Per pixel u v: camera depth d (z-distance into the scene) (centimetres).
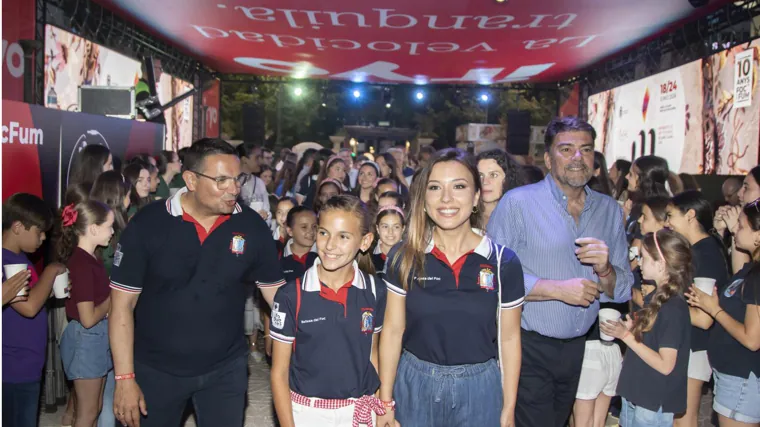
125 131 807
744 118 943
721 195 969
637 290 448
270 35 1187
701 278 376
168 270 305
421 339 284
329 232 286
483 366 285
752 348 348
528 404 357
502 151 456
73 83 954
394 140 2959
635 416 370
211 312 312
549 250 352
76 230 395
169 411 317
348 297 295
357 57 1380
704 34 1031
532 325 352
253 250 322
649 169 586
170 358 310
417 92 1841
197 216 312
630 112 1347
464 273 279
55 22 905
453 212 272
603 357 406
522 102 2858
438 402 281
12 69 779
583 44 1218
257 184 880
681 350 358
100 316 398
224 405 325
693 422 427
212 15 1052
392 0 920
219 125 1777
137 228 305
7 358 354
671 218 451
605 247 324
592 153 349
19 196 368
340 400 291
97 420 436
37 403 371
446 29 1093
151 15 1080
